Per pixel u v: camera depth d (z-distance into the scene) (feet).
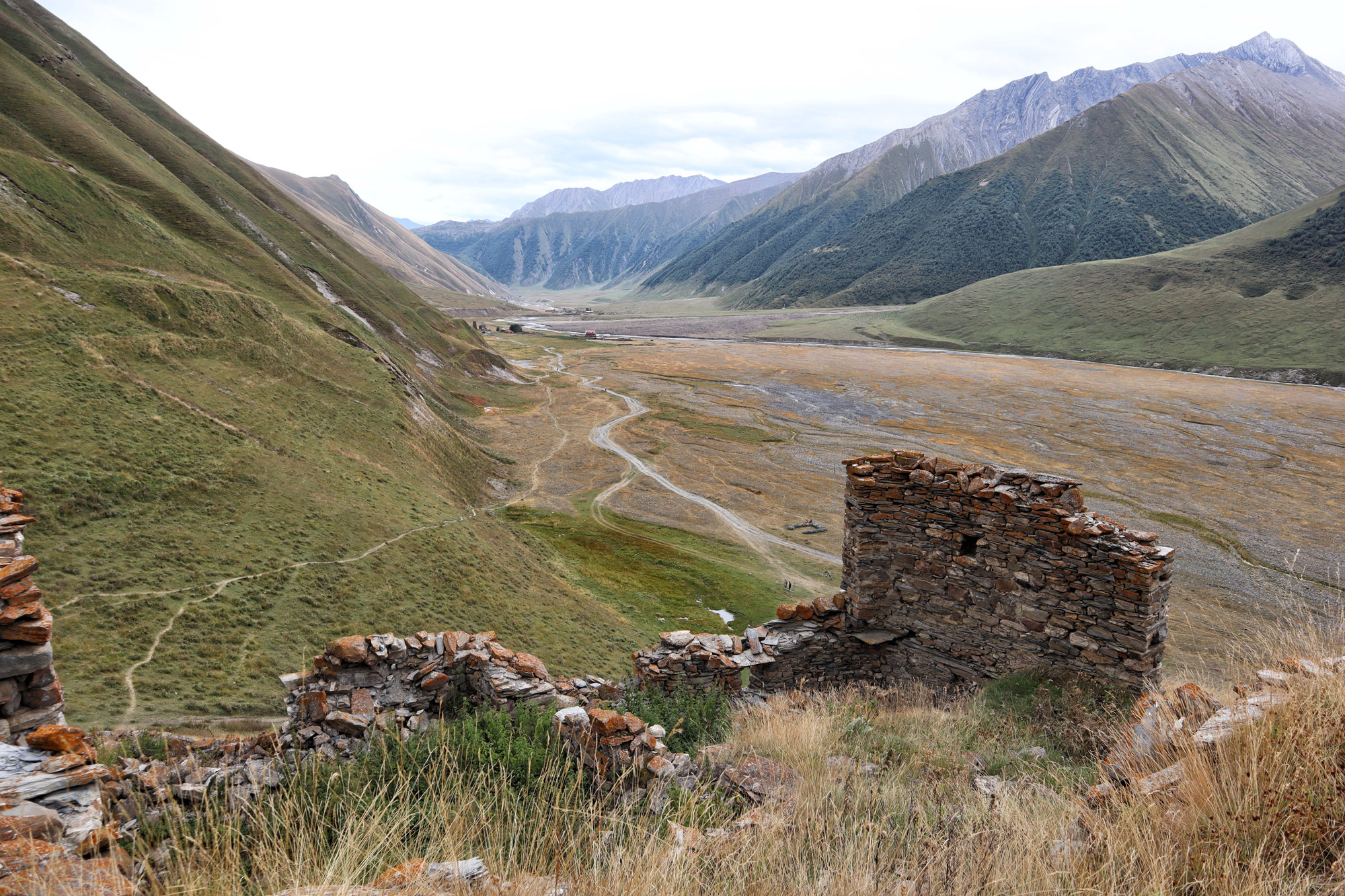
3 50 297.12
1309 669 17.62
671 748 30.14
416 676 34.71
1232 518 214.28
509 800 19.38
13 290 144.46
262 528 112.16
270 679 77.10
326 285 337.11
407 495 156.35
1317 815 12.07
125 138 308.19
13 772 14.16
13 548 25.48
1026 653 41.24
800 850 14.82
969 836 15.02
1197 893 11.59
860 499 47.80
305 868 13.16
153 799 20.61
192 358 163.32
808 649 47.70
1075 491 40.11
